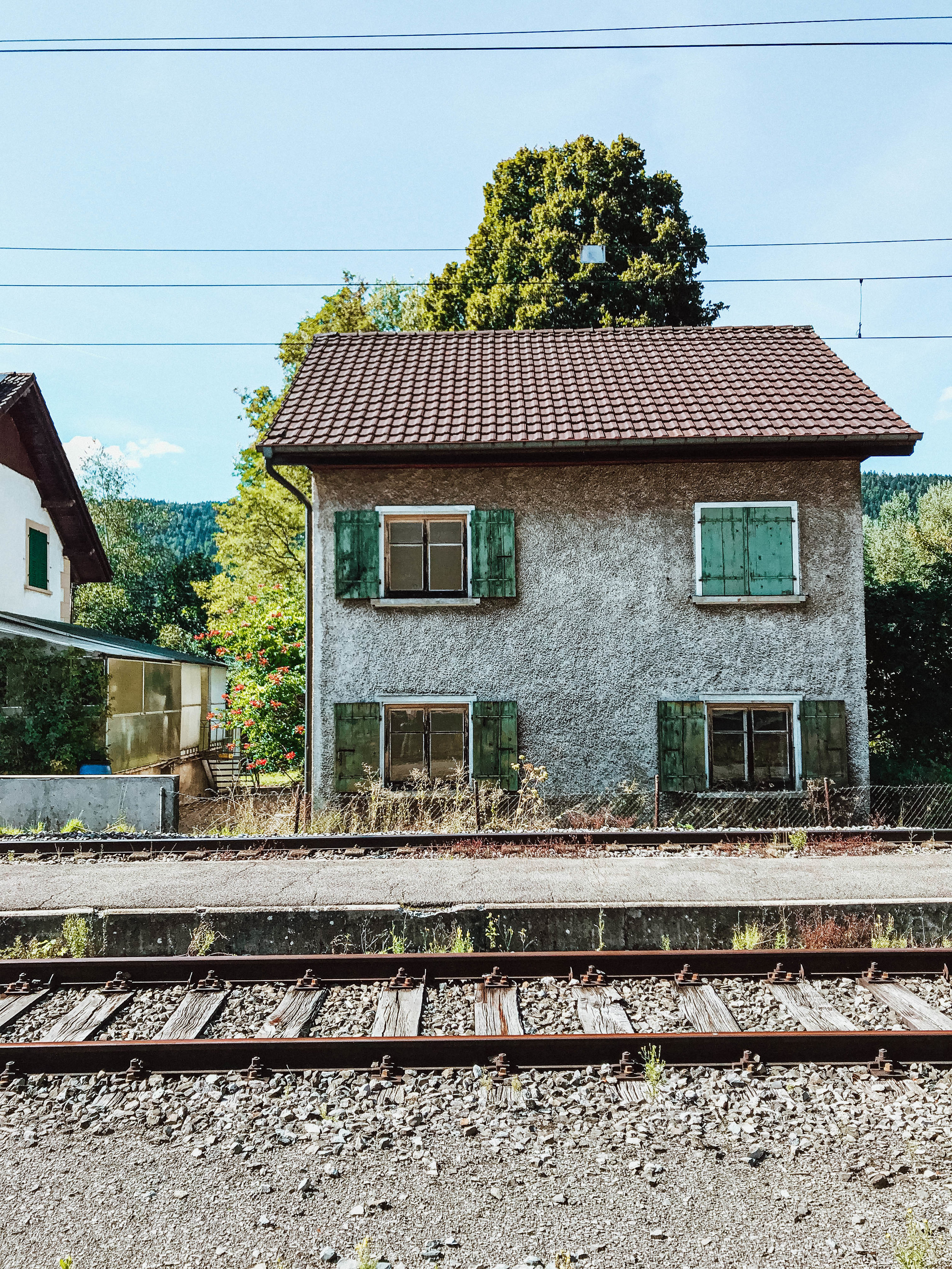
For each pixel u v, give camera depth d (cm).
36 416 1650
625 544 1159
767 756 1159
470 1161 356
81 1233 314
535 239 2270
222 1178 347
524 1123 387
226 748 2047
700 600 1145
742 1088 419
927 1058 446
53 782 1023
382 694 1159
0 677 1266
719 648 1150
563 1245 305
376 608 1166
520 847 866
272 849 881
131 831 1005
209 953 623
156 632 4309
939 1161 354
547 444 1105
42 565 1759
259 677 1527
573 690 1151
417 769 1172
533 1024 492
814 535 1154
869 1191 336
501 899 655
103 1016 501
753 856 828
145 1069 438
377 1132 379
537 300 2189
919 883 700
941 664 1336
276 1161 358
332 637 1168
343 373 1318
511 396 1234
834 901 640
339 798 1142
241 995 537
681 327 1441
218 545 3084
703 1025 482
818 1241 306
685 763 1127
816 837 902
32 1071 441
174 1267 296
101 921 628
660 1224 316
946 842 887
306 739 1209
